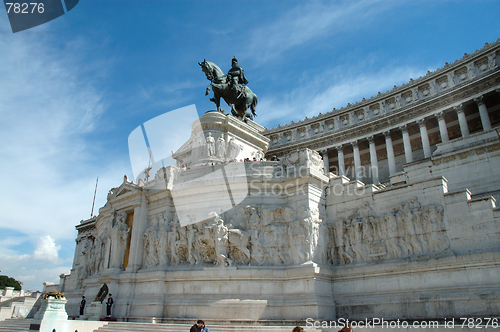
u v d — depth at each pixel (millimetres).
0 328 24609
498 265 16188
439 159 25891
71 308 29406
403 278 18547
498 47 41344
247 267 20359
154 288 21453
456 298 16625
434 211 18609
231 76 39531
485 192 23625
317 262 20375
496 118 44094
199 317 19625
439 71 46562
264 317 19016
